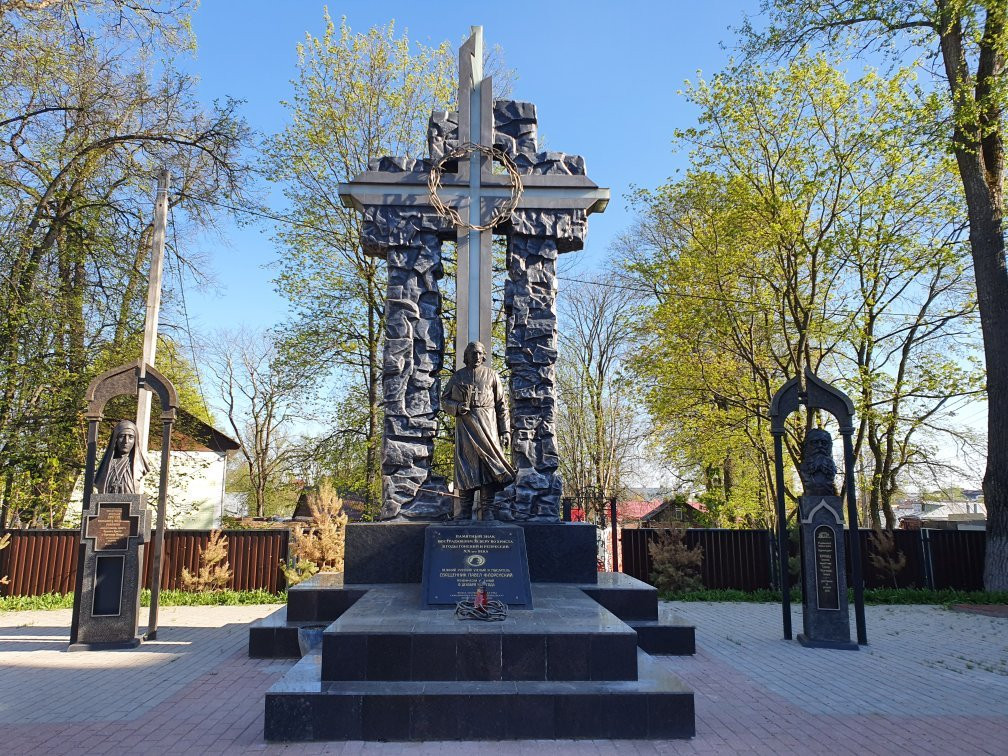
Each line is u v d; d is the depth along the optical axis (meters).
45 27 14.81
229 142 17.83
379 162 10.57
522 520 9.59
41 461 16.09
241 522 24.41
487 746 5.21
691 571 15.34
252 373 36.50
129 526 9.20
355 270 19.83
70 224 16.91
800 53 16.34
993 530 14.98
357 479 20.00
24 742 5.36
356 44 19.75
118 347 17.25
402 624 6.19
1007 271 15.28
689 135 17.48
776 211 16.61
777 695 6.82
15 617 12.13
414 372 10.03
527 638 5.85
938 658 8.69
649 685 5.66
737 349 18.58
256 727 5.73
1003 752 5.23
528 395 9.97
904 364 19.41
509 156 10.52
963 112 13.90
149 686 7.08
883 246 16.95
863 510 24.14
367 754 5.05
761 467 20.67
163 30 16.14
